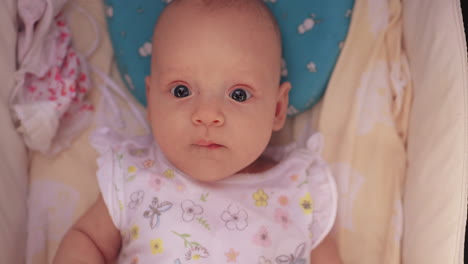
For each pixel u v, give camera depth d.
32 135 0.53
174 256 0.48
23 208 0.53
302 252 0.51
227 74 0.49
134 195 0.51
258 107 0.50
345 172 0.56
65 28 0.58
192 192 0.51
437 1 0.53
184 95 0.50
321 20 0.58
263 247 0.50
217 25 0.50
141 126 0.59
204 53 0.49
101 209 0.52
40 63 0.55
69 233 0.51
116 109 0.59
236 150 0.49
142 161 0.53
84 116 0.58
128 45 0.59
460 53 0.50
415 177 0.51
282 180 0.54
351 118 0.57
